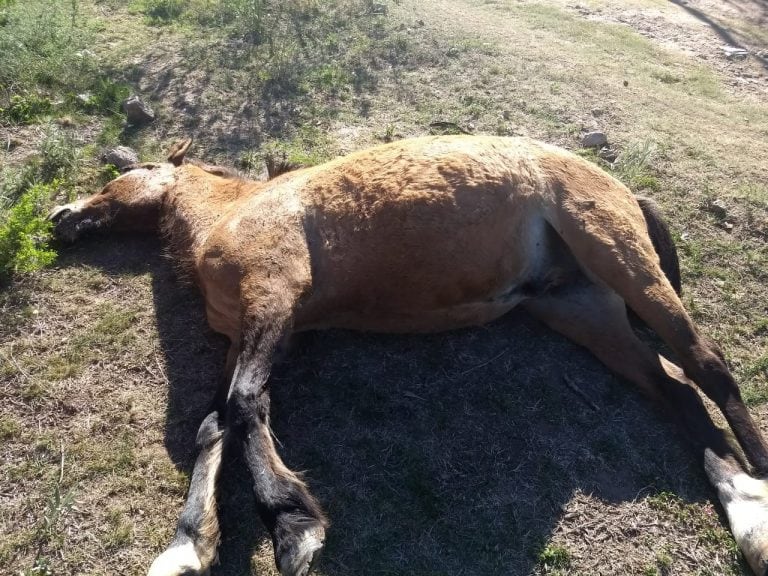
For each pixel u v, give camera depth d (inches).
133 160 203.8
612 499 124.2
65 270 167.6
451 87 265.6
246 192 159.0
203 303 161.3
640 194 205.6
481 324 152.0
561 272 149.3
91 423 130.6
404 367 148.0
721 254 184.4
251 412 117.3
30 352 143.8
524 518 120.0
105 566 108.5
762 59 388.2
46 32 260.4
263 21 304.8
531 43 332.5
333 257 135.9
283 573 101.5
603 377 149.2
